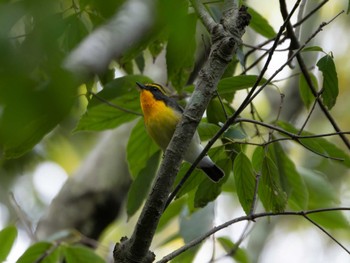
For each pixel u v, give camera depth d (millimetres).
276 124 8367
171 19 2754
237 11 6133
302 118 16422
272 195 7898
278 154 8711
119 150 11555
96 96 8430
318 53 13500
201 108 5914
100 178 11438
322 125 16641
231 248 9977
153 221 6156
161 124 8719
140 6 2750
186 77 8500
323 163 14984
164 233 15703
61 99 2482
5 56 2379
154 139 8938
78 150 14992
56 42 2662
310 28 13641
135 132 9195
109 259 10922
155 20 2760
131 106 9008
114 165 11500
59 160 14945
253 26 9031
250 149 13109
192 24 6969
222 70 5961
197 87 5961
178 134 5918
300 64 8258
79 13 6781
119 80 8508
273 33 8984
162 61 11617
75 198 11375
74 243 11016
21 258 8969
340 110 16828
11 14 2520
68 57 2639
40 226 11305
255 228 13445
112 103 8859
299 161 15117
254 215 6789
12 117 2393
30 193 14867
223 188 10547
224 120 8273
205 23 6211
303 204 9117
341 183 15992
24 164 13414
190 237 9633
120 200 11531
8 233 9500
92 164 11602
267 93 14242
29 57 2463
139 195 8812
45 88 2457
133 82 8711
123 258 6445
